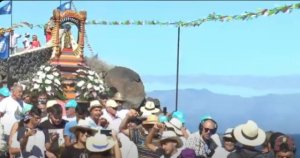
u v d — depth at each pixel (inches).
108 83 1675.7
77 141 663.1
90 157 649.0
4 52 1813.5
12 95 918.4
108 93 1525.6
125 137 772.0
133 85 1672.0
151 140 770.2
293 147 598.5
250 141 648.4
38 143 753.6
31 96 992.2
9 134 803.4
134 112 810.2
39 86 1418.6
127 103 1638.8
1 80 1894.7
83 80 1439.5
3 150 835.4
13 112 895.7
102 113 821.9
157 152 751.1
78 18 1689.2
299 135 630.5
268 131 661.9
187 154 632.4
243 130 655.1
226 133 685.9
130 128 804.0
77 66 1638.8
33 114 757.9
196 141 719.7
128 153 768.3
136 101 1649.9
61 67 1612.9
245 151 649.6
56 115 759.1
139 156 769.6
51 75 1454.2
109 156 657.0
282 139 601.0
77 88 1437.0
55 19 1673.2
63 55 1657.2
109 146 651.5
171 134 773.9
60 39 1673.2
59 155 725.9
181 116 834.2
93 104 782.5
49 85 1429.6
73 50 1675.7
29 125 759.1
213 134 727.1
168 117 1010.7
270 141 613.0
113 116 873.5
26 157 756.0
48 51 1809.8
